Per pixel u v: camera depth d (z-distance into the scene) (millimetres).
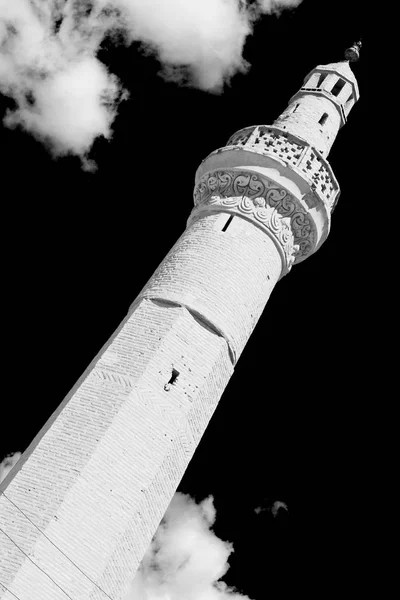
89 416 25047
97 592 22297
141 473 24266
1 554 22016
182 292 28281
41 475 23703
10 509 22969
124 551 23281
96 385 26031
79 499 23109
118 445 24375
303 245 32469
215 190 32438
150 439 24906
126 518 23438
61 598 21641
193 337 27375
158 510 24719
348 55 39875
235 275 29172
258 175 31516
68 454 24078
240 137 34062
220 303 28297
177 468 25500
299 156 32656
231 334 28109
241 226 30703
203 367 27031
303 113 35719
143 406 25359
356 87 38438
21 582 21422
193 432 26297
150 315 27984
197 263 29297
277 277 31297
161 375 26172
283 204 31531
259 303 29641
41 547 22062
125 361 26594
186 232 31625
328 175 33281
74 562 22219
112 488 23656
